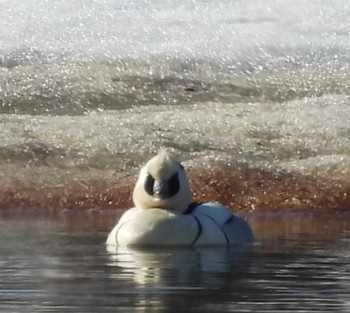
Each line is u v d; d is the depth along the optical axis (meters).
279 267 32.22
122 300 27.55
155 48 73.81
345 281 30.09
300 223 43.34
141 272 31.27
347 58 72.50
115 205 48.31
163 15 78.31
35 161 53.44
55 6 79.31
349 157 54.00
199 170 50.88
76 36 75.62
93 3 79.69
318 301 27.66
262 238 38.25
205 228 35.97
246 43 74.44
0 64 71.75
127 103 66.25
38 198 48.56
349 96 65.38
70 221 43.12
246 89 68.25
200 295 28.20
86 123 59.19
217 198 48.84
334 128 58.88
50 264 32.53
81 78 69.56
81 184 50.31
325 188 49.50
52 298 27.77
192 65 71.62
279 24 76.94
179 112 62.38
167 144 55.72
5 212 46.47
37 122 59.25
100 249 35.34
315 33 75.81
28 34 76.00
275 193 49.06
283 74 70.31
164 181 36.28
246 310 26.59
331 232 40.16
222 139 57.06
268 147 56.28
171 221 35.75
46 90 67.75
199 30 76.38
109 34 75.88
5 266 32.16
